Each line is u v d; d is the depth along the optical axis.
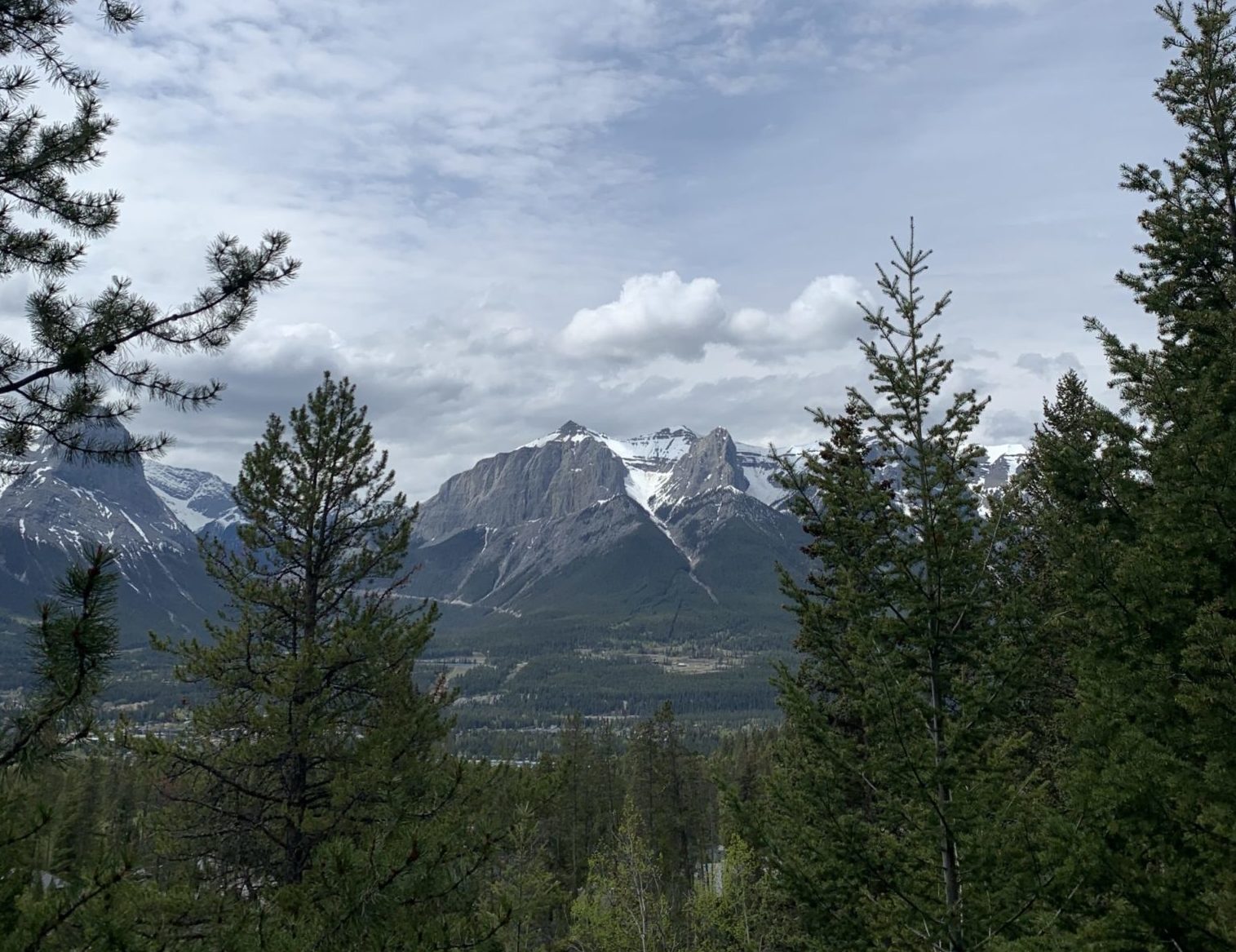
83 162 9.02
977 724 12.25
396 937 9.58
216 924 10.03
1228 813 9.64
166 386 9.23
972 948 11.22
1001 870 11.35
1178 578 10.83
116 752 14.47
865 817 14.81
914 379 12.85
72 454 8.89
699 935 24.31
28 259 8.95
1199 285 13.91
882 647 12.83
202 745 15.66
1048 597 14.33
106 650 5.70
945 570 12.63
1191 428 10.90
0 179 8.78
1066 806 11.86
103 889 6.54
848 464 13.77
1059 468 12.86
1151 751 10.35
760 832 13.16
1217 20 13.73
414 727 16.75
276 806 15.98
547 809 17.98
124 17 8.91
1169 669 10.91
